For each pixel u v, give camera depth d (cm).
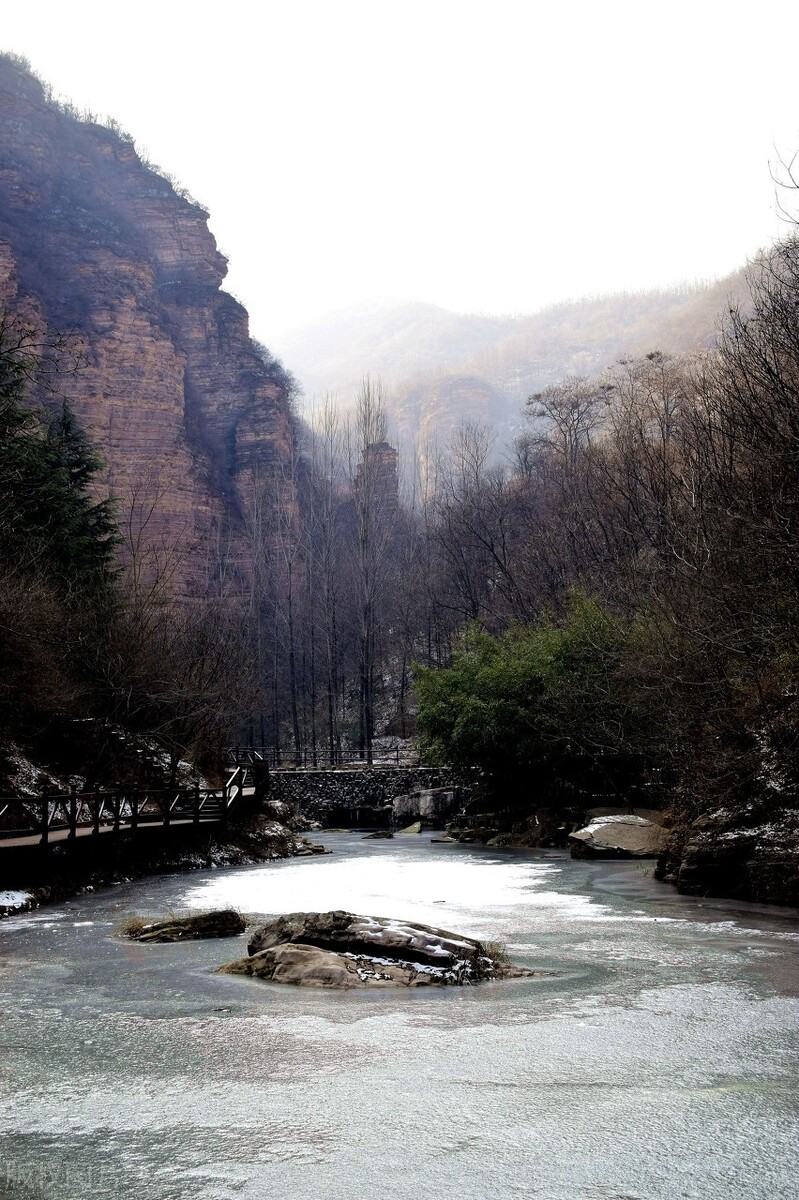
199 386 9488
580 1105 624
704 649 2058
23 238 8244
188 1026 849
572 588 3809
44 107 9438
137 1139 575
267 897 1814
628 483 4262
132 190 9906
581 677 3219
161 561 6875
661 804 2995
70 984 1052
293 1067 718
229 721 4084
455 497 7988
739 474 2045
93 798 2417
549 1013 883
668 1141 561
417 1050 759
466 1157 539
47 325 7644
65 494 3469
